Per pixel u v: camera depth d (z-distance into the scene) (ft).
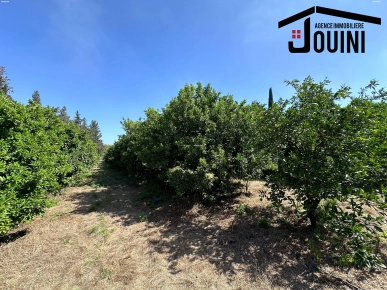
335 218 8.07
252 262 9.00
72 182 23.68
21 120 12.57
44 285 7.79
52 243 10.91
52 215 15.10
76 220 14.17
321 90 9.99
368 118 8.41
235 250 10.03
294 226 11.78
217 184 18.12
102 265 9.01
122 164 37.96
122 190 24.06
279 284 7.59
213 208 15.72
